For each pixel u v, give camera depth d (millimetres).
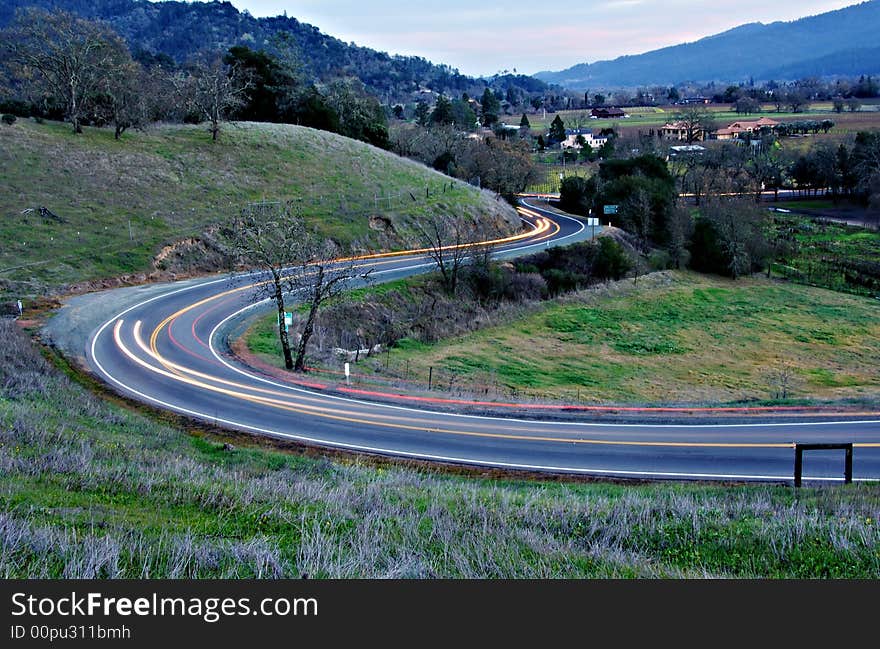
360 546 11633
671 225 63000
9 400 20031
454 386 30141
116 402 23344
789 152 108938
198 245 43375
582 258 54281
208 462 17812
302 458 19062
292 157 60625
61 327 30828
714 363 39844
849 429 22344
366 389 26688
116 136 55688
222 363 28469
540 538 12648
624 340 42781
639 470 18984
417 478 17344
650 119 194500
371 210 52500
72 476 13930
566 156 125812
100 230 41812
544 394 30812
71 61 55500
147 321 33062
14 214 40719
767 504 15078
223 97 62062
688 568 11742
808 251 69312
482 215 59594
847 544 12242
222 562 10562
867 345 44938
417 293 42562
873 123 155750
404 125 122312
